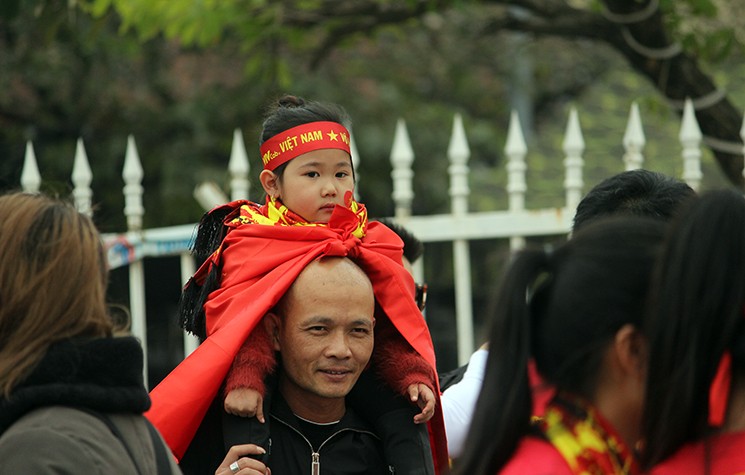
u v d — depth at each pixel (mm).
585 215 6062
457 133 10609
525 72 23266
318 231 6230
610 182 6078
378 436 6266
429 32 23375
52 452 3977
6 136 19203
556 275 3969
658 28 11961
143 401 4289
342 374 5992
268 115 6910
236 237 6348
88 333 4250
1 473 3969
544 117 24719
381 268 6312
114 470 4055
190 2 12914
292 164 6562
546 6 12586
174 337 14039
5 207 4340
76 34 17312
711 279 3719
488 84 24031
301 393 6156
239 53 20656
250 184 10594
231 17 12961
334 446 6180
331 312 5957
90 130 19688
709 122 12141
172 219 18656
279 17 13125
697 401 3795
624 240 3932
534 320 3982
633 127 10344
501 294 3947
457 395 6676
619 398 3939
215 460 6188
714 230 3754
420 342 6297
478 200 18906
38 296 4180
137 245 10328
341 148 6602
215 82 20641
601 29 12438
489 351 3939
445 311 16641
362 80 22594
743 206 3820
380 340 6430
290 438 6137
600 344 3865
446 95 23516
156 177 19281
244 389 5953
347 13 13172
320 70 21797
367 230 6621
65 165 18734
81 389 4117
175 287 13133
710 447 3803
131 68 20375
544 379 3947
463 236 10570
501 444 3820
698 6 12672
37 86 19359
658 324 3738
